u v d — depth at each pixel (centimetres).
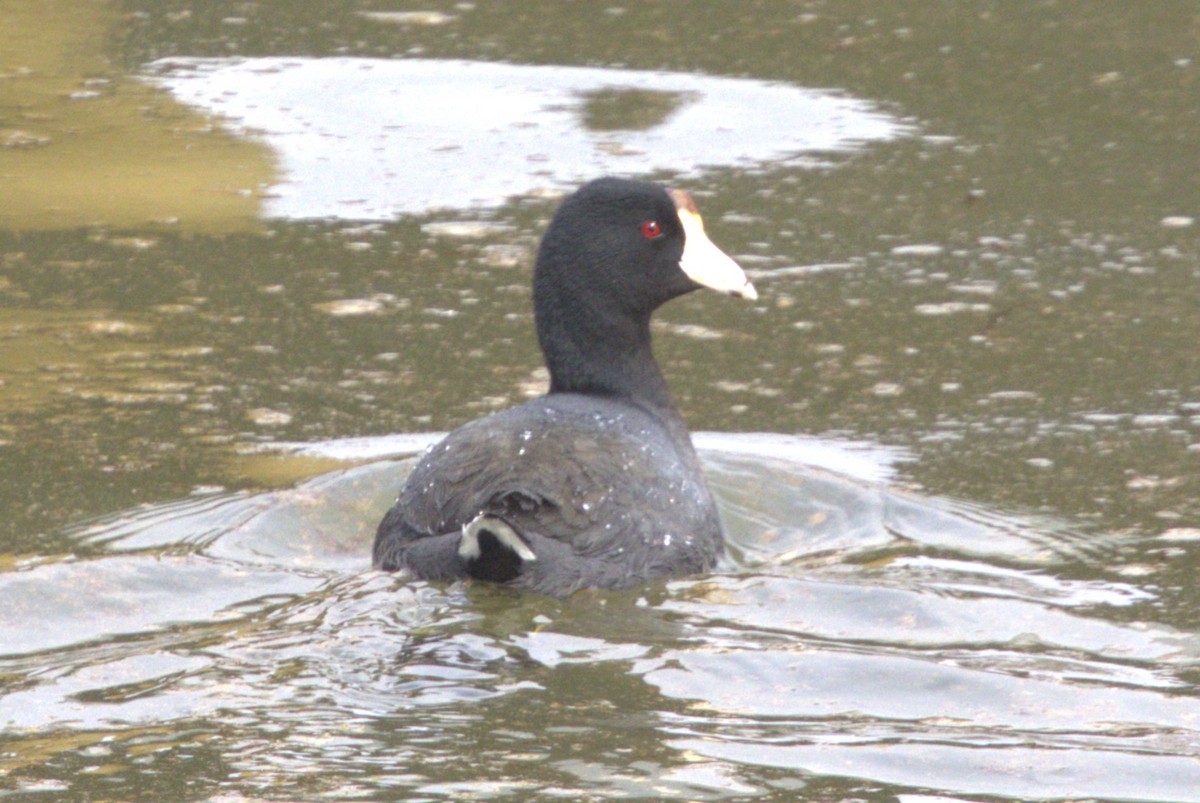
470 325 1364
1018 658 823
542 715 738
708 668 788
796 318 1394
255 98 1931
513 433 918
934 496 1066
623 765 696
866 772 698
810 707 757
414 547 868
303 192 1662
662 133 1831
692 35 2184
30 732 726
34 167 1709
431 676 771
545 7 2311
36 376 1242
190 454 1116
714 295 1452
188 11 2281
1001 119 1888
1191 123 1864
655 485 908
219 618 855
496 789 674
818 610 869
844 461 1130
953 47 2141
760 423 1199
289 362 1285
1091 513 1039
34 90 1948
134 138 1800
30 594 888
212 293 1418
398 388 1241
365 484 1053
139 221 1576
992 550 981
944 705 766
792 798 674
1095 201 1652
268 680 771
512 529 809
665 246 1036
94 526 995
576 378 1038
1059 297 1430
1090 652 836
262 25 2219
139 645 820
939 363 1303
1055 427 1183
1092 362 1298
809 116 1892
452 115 1877
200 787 677
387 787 675
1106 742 733
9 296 1399
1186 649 843
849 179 1708
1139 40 2162
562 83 1988
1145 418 1195
